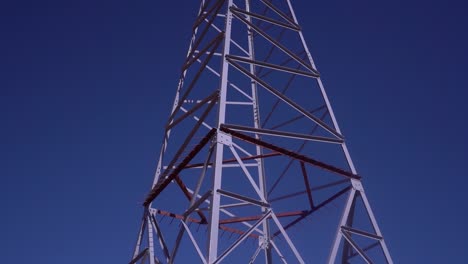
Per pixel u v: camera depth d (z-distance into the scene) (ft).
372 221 89.66
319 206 102.83
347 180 96.68
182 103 106.01
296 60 110.42
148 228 92.27
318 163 92.63
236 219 106.73
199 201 80.33
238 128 85.51
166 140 104.99
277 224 78.54
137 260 91.61
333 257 81.61
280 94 96.89
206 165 83.56
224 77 91.20
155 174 100.53
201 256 70.64
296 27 119.85
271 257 104.27
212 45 107.45
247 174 80.43
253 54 126.72
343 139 98.78
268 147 89.56
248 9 129.49
